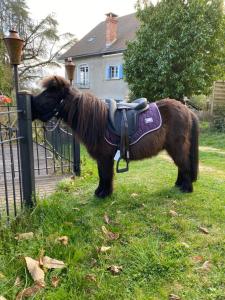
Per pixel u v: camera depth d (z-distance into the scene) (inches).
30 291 67.1
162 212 111.7
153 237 93.0
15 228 94.4
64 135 190.2
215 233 96.3
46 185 146.3
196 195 130.4
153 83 389.4
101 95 718.5
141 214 110.7
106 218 105.0
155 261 78.9
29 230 94.7
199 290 69.7
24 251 81.4
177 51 361.7
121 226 100.3
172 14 360.5
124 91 645.9
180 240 91.7
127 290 69.5
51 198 121.8
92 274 73.7
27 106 104.1
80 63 767.7
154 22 385.7
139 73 404.8
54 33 574.6
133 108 118.3
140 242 89.0
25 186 109.1
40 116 112.0
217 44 373.1
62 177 161.6
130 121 115.0
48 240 86.6
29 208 107.3
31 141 108.0
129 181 152.9
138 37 402.6
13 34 96.7
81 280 70.8
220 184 149.6
